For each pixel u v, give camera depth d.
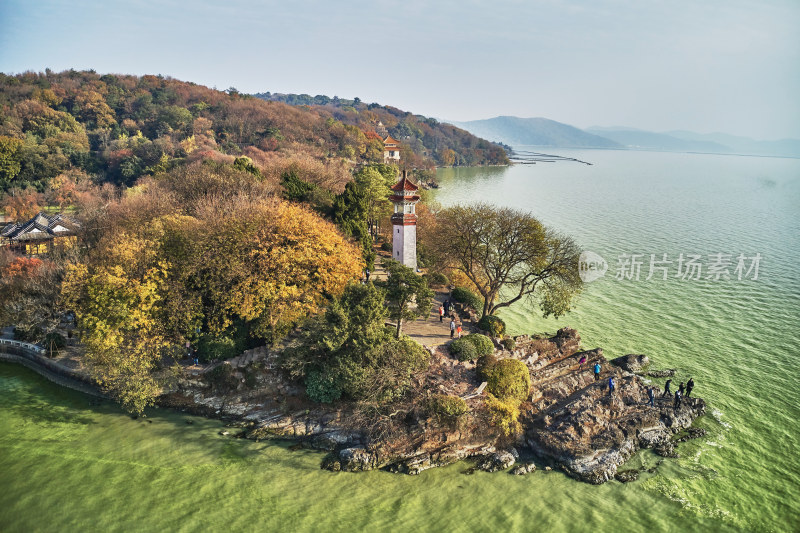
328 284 63.38
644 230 150.25
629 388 61.62
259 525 42.97
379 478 49.22
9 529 41.41
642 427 55.41
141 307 58.91
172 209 79.56
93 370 61.38
